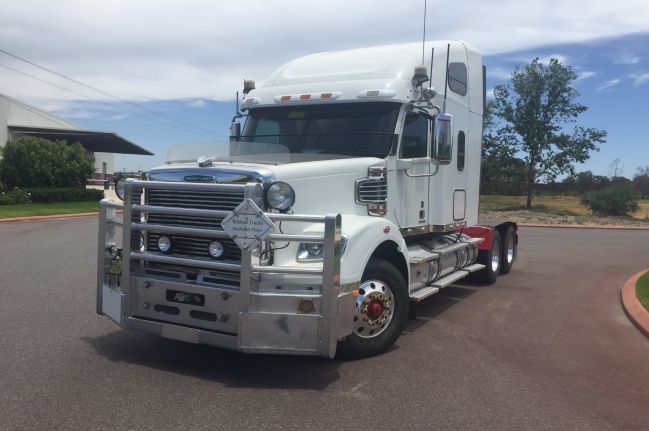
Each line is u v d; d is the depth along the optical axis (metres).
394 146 6.57
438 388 4.98
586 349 6.30
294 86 7.20
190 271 5.26
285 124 7.11
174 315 5.28
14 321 6.86
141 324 5.39
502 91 34.16
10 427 4.03
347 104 6.79
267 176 5.09
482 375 5.34
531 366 5.66
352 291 5.14
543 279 11.05
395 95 6.50
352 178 6.06
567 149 33.69
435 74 7.52
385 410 4.48
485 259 10.00
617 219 30.08
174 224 5.37
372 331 5.81
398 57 7.09
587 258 14.47
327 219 4.70
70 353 5.69
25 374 5.08
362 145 6.60
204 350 5.93
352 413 4.40
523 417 4.41
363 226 5.43
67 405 4.43
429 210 7.63
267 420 4.24
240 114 7.61
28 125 33.62
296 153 6.83
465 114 8.75
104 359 5.54
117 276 5.76
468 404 4.63
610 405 4.71
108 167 48.50
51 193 29.25
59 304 7.75
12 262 11.38
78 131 34.38
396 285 5.97
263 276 4.89
